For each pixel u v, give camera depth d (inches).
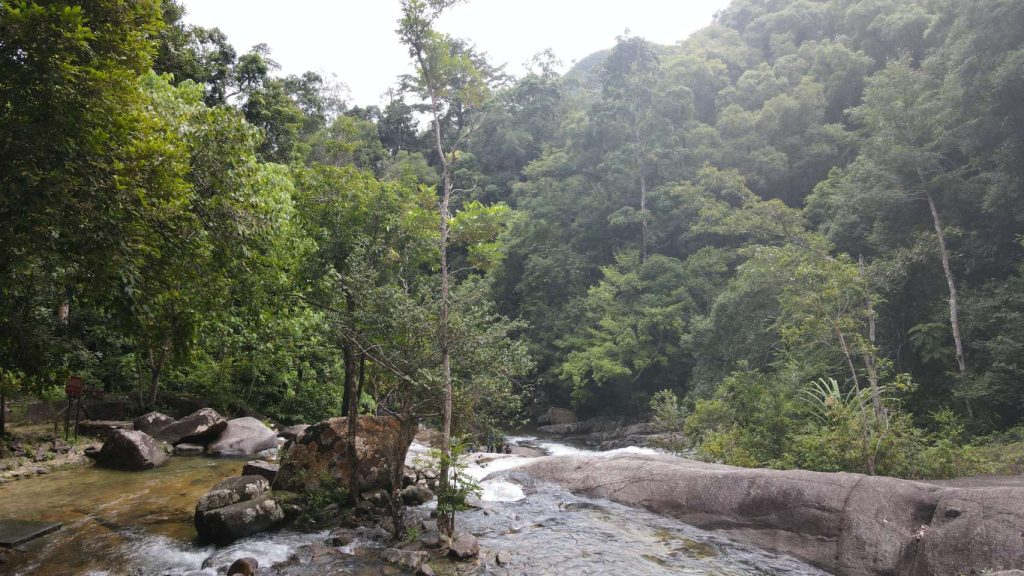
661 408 791.7
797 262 685.3
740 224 998.4
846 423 418.9
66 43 227.6
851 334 473.4
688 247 1392.7
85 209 239.3
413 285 385.1
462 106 382.0
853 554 283.4
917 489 291.9
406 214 405.1
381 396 385.1
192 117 340.8
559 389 1373.0
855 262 939.3
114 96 259.0
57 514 347.3
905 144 845.2
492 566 280.8
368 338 339.3
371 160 1964.8
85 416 635.5
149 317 276.7
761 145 1444.4
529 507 397.7
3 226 234.7
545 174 1712.6
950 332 756.0
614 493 413.1
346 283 344.2
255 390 783.1
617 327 1197.1
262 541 303.1
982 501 261.9
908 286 834.2
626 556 301.3
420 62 349.7
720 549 315.3
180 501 380.2
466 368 332.5
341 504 354.9
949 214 832.9
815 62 1604.3
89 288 265.1
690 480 379.2
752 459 481.4
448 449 310.8
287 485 365.7
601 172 1560.0
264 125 1219.9
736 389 592.4
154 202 274.8
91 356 326.6
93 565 271.4
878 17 1573.6
